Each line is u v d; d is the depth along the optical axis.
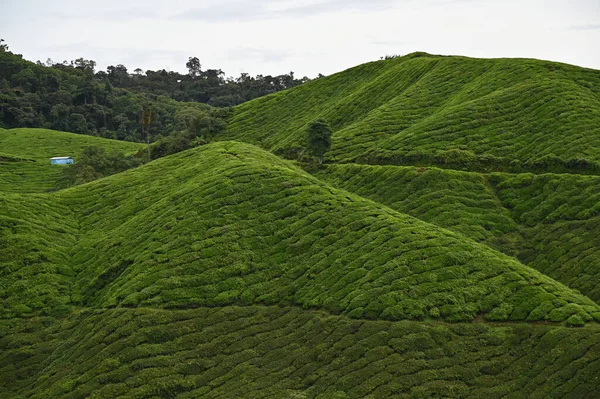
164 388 45.41
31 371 51.19
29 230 69.00
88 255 66.88
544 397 41.56
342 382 44.28
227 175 73.25
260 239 62.47
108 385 46.06
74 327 55.66
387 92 140.12
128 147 192.50
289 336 50.28
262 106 164.00
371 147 109.31
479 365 44.75
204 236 62.69
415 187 88.50
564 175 84.69
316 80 170.12
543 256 71.06
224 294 55.47
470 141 100.50
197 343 50.09
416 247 57.22
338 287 54.41
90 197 81.00
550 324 47.62
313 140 107.44
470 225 77.62
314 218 64.56
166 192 76.62
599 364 42.75
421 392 42.56
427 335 47.44
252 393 44.47
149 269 58.69
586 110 101.88
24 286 60.78
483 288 52.06
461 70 134.75
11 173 147.88
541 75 117.50
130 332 51.16
